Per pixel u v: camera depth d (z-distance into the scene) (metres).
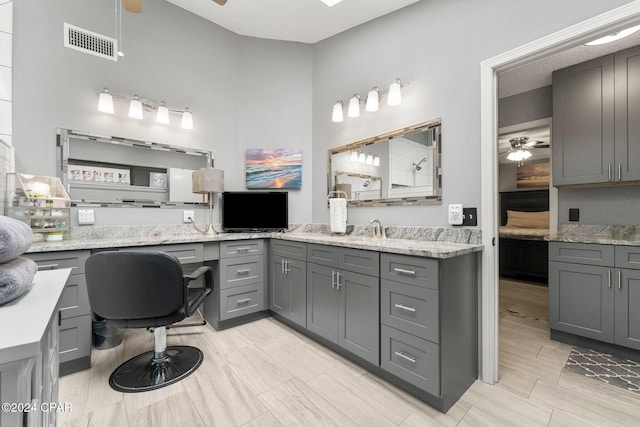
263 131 2.97
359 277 1.74
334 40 2.79
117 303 1.40
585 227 2.42
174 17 2.54
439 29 1.95
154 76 2.44
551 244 2.21
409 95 2.13
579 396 1.49
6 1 1.81
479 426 1.27
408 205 2.11
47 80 1.97
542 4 1.50
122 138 2.27
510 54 1.59
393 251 1.52
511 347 2.08
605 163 2.20
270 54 2.98
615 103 2.17
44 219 1.84
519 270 4.14
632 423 1.29
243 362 1.80
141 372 1.65
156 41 2.45
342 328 1.86
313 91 3.00
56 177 1.98
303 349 1.98
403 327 1.50
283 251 2.40
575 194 2.48
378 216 2.34
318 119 2.95
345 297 1.84
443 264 1.37
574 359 1.90
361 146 2.50
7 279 0.48
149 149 2.42
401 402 1.44
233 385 1.56
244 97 2.94
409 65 2.14
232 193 2.71
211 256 2.24
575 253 2.11
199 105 2.69
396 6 2.21
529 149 4.46
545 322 2.55
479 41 1.74
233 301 2.36
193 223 2.64
